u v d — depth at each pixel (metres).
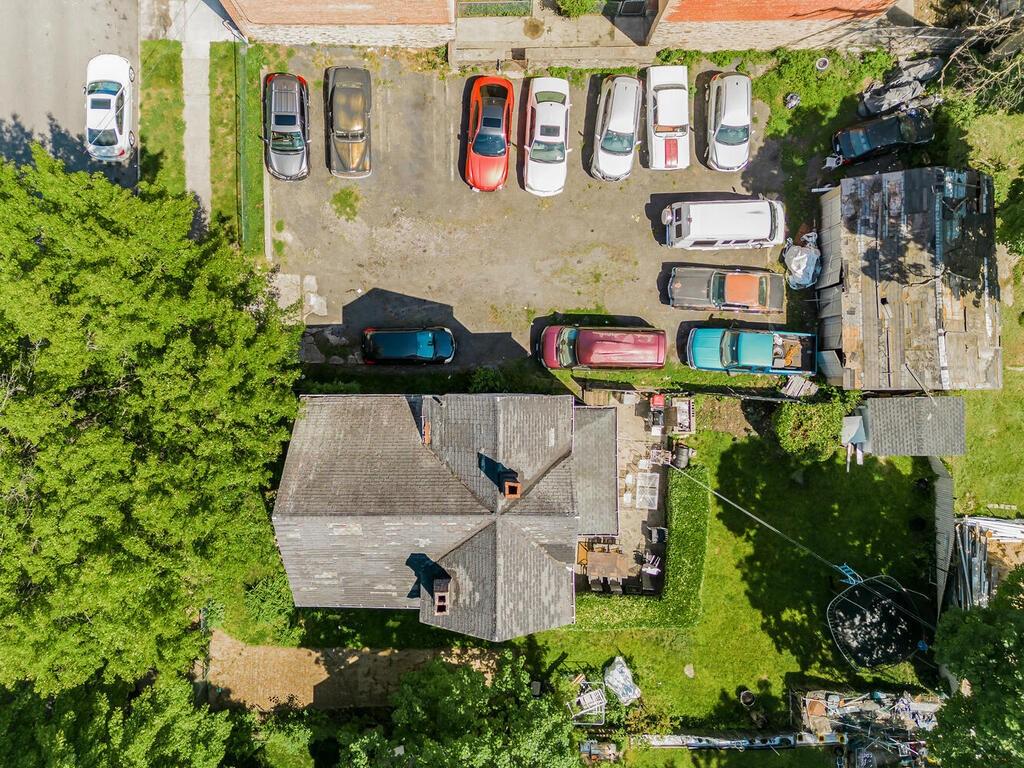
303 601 21.86
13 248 17.94
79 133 25.00
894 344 23.58
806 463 25.48
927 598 25.14
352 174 24.72
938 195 23.31
